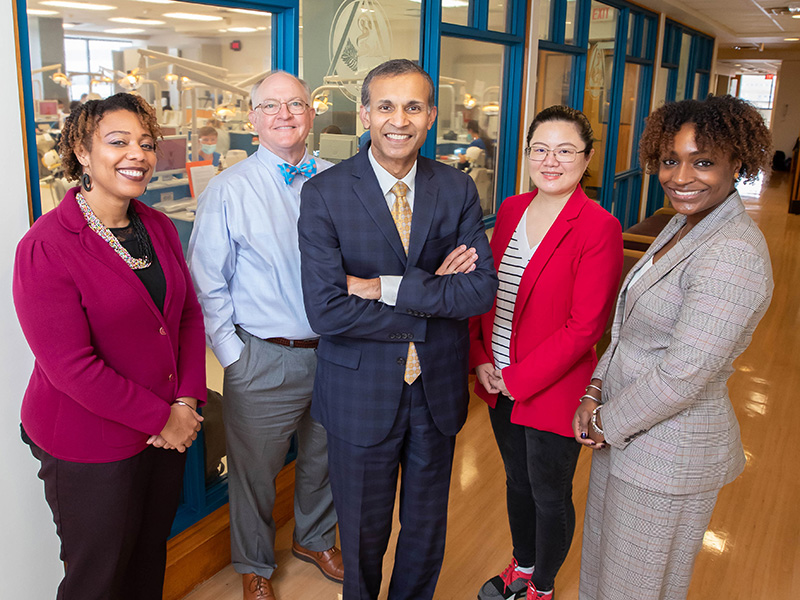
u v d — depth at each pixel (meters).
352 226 1.76
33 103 1.79
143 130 1.59
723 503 3.04
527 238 2.05
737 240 1.44
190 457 2.50
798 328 5.65
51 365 1.51
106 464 1.62
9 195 1.72
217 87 2.36
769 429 3.78
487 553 2.66
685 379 1.46
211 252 2.08
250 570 2.37
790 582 2.52
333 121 2.91
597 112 6.34
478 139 4.10
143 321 1.65
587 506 1.91
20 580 1.91
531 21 4.20
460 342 1.94
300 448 2.47
